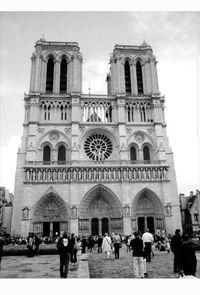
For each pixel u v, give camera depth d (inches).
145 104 3472.0
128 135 3277.6
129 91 3604.8
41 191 2842.0
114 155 3206.2
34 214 2780.5
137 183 2974.9
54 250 1712.6
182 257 618.8
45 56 3555.6
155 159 3218.5
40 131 3174.2
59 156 3164.4
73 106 3270.2
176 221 2942.9
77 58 3570.4
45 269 1018.1
